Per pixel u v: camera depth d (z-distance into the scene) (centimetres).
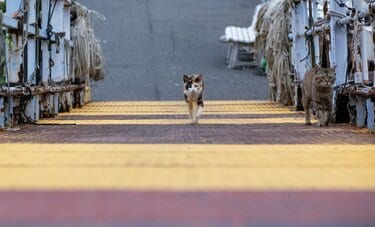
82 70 1708
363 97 1030
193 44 3109
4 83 1035
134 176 479
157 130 988
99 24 3409
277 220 343
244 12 3878
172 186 435
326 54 1295
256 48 1952
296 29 1536
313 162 566
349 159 590
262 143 757
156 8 3931
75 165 542
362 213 362
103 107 1661
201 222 336
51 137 852
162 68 2606
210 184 443
